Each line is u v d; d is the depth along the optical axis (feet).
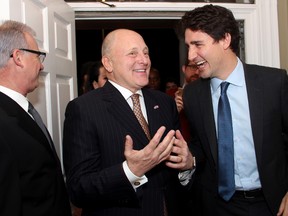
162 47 16.92
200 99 5.03
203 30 4.42
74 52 6.67
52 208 3.46
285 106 4.61
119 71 4.59
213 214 4.97
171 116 5.06
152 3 7.13
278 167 4.63
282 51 7.27
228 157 4.65
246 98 4.68
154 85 9.43
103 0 6.97
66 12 6.17
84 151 4.20
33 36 3.96
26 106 3.77
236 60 4.79
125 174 3.85
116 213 4.24
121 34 4.68
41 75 4.84
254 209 4.69
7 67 3.63
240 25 7.52
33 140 3.39
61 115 5.68
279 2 7.32
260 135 4.51
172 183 4.94
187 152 4.36
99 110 4.44
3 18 3.77
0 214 2.91
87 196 4.02
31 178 3.26
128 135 4.09
